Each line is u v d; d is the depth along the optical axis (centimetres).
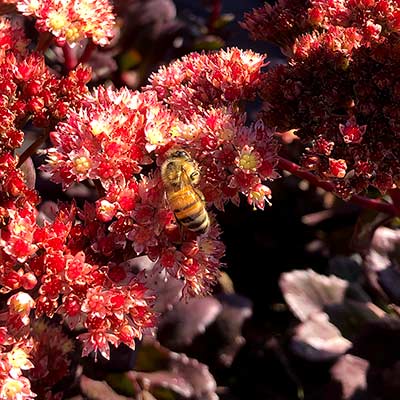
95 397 20
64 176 18
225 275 25
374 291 22
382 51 18
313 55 19
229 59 19
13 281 17
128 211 17
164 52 27
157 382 21
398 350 21
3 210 17
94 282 17
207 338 22
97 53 26
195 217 17
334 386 21
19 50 20
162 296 22
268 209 26
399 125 18
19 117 18
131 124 18
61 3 19
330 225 26
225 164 18
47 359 19
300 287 23
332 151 18
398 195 20
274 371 23
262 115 19
